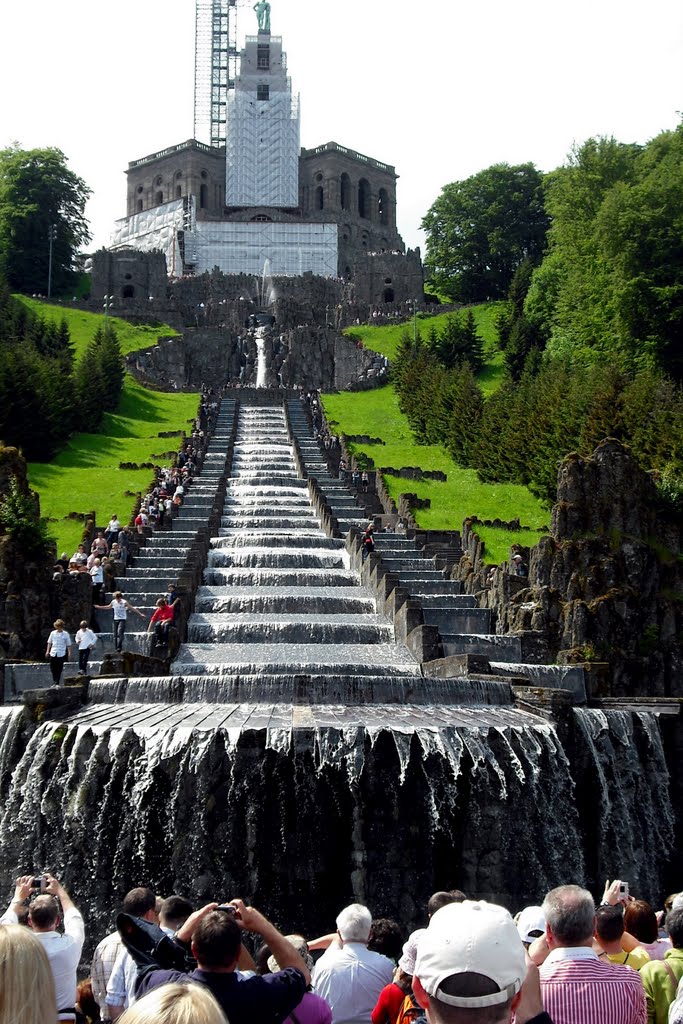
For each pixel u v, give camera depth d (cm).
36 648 5609
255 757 3559
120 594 5169
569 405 9494
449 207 19712
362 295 19400
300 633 5609
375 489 9244
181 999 771
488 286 19800
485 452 9956
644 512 6475
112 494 8844
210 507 8144
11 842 3672
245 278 19450
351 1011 1553
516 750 3712
